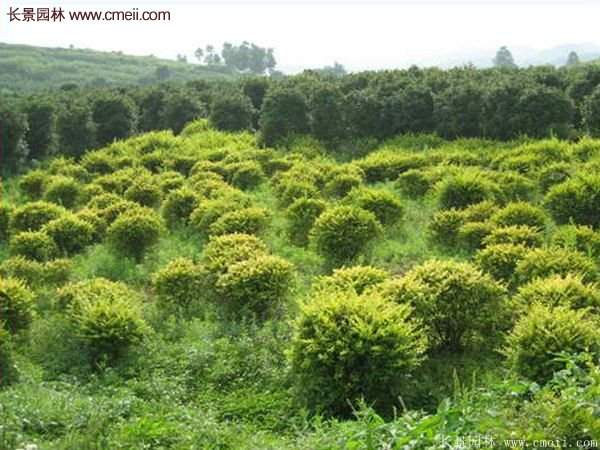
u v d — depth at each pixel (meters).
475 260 10.02
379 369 6.70
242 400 7.33
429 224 12.28
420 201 15.41
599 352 6.50
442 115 22.34
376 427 4.96
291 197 14.73
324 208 12.84
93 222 13.81
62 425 6.36
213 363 8.10
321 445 5.34
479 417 4.78
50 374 8.12
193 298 9.94
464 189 13.46
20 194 19.11
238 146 22.25
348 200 13.98
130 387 7.61
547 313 6.89
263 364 7.90
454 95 22.19
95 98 26.33
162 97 29.03
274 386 7.54
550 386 5.47
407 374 6.88
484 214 12.11
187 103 27.98
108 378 7.84
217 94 28.45
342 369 6.71
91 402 6.80
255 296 9.21
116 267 12.02
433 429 4.74
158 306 9.84
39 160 23.95
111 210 14.17
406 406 6.81
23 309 8.88
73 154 24.03
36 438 6.08
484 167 17.59
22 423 6.23
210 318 9.62
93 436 5.85
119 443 5.80
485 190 13.48
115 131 25.50
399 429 4.91
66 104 26.33
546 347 6.60
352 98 23.44
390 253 12.01
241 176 17.66
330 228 11.27
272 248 12.62
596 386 4.66
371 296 7.38
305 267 11.58
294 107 23.34
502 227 11.45
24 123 22.38
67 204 16.73
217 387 7.70
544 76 23.30
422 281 8.14
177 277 9.84
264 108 23.69
